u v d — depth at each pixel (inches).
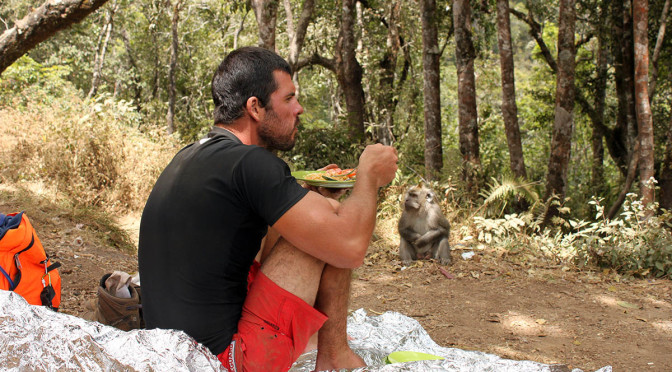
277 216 74.2
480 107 901.8
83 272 223.3
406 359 93.7
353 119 670.5
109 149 371.2
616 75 658.2
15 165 350.9
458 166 427.8
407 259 297.6
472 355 99.1
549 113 816.3
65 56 906.1
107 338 71.4
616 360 171.6
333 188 90.4
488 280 264.7
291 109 83.9
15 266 117.5
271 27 413.7
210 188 76.2
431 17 463.8
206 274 76.9
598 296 240.4
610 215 461.4
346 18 672.4
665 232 292.7
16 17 773.3
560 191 421.4
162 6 814.5
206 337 77.3
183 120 877.2
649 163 388.2
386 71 765.3
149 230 80.0
